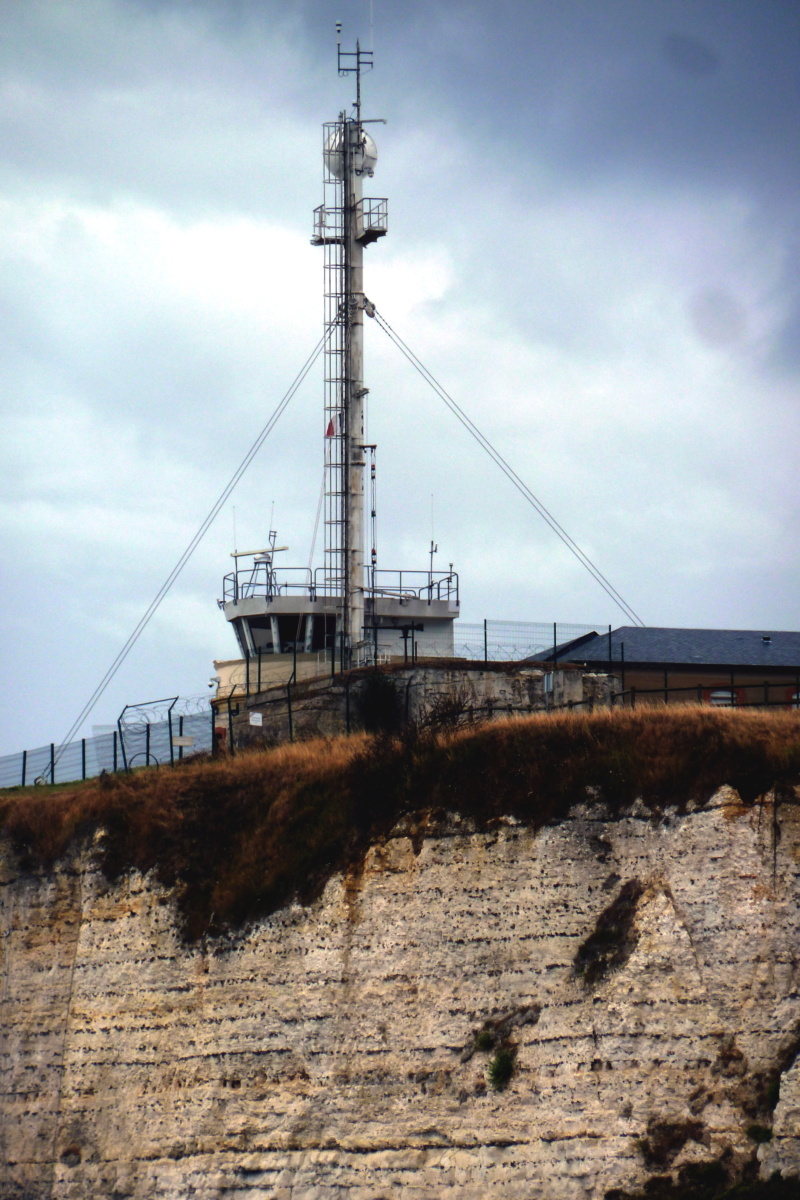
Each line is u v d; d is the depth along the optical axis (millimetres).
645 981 73250
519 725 80312
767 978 72000
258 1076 78188
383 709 94625
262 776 85750
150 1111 80000
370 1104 75562
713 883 74000
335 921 79188
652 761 76938
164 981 82438
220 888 82750
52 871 88250
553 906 75938
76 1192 79938
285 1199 75250
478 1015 75438
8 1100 83812
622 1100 71938
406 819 79750
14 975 86875
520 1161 72438
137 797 88250
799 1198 68500
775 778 75000
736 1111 70438
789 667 105188
